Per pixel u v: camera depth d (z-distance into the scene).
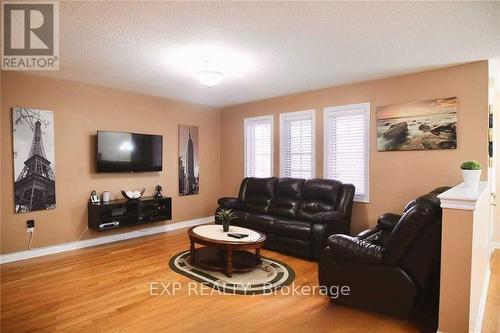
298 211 4.49
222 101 5.74
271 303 2.69
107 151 4.50
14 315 2.44
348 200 4.13
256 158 5.79
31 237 3.91
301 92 4.98
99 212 4.23
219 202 5.17
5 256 3.71
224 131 6.30
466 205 1.96
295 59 3.33
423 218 2.20
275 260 3.84
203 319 2.41
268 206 4.89
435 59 3.33
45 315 2.45
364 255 2.44
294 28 2.54
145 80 4.21
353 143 4.49
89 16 2.33
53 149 4.08
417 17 2.34
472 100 3.46
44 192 4.01
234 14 2.29
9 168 3.74
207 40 2.79
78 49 3.02
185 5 2.16
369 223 4.30
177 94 5.13
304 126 5.05
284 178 4.95
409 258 2.31
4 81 3.69
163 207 5.14
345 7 2.19
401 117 3.97
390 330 2.27
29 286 3.00
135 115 4.98
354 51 3.08
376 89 4.20
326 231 3.76
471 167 2.45
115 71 3.78
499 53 3.15
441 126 3.66
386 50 3.06
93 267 3.54
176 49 3.02
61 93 4.16
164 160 5.39
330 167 4.75
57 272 3.38
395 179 4.05
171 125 5.51
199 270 3.44
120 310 2.54
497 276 3.39
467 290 1.97
